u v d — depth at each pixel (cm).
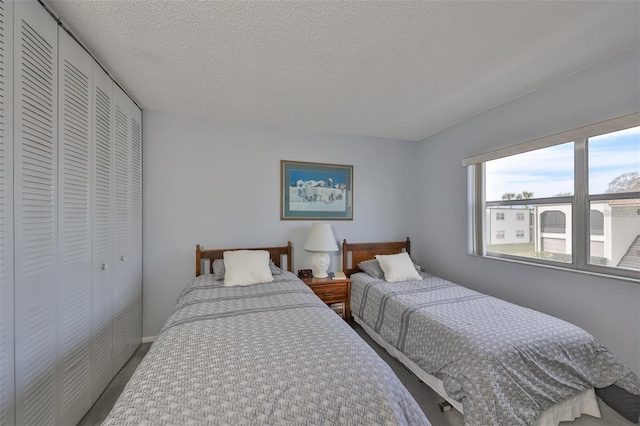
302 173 302
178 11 128
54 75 128
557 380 137
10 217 104
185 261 260
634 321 161
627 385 144
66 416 136
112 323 185
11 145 104
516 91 216
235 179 276
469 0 123
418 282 264
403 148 347
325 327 135
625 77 164
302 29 141
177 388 86
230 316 149
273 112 257
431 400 170
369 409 86
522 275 227
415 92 217
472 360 136
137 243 231
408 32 144
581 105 186
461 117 273
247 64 174
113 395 171
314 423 80
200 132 265
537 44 157
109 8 125
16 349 106
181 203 259
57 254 130
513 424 122
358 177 327
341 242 319
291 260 293
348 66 178
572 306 192
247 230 281
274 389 88
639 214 165
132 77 189
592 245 186
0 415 99
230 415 78
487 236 269
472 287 275
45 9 122
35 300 116
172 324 141
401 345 191
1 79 100
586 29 144
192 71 182
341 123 288
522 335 148
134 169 224
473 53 165
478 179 271
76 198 145
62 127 134
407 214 350
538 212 222
